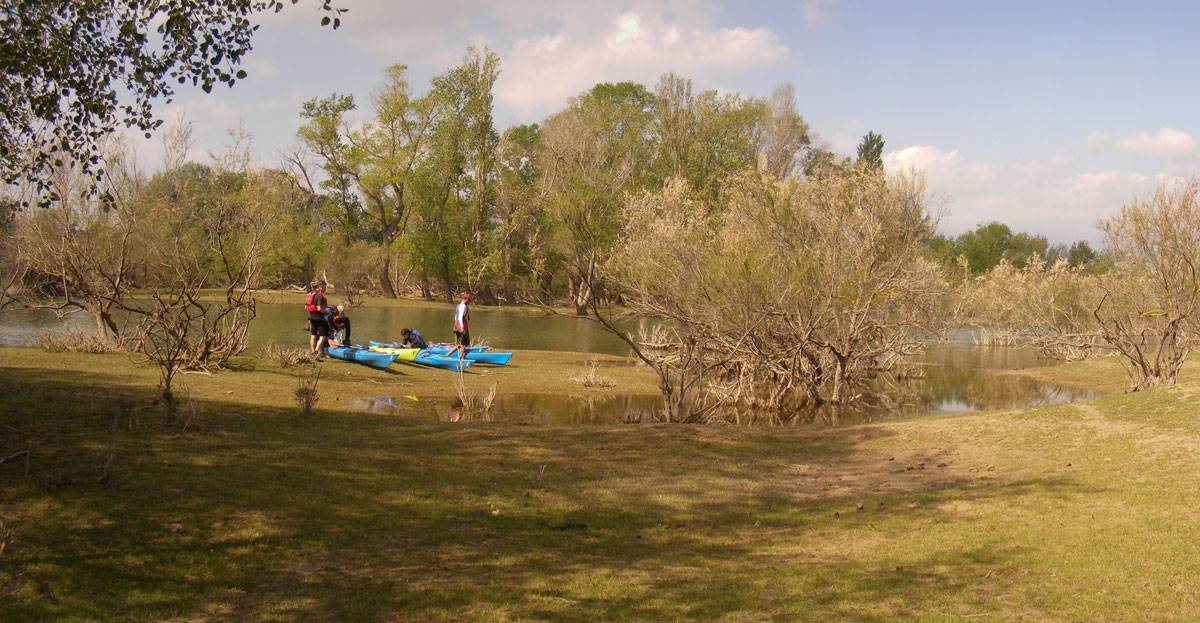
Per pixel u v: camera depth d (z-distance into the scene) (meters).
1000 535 8.21
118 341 19.70
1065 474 10.76
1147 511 8.72
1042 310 32.16
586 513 9.56
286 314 42.06
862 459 12.95
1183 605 6.25
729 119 57.97
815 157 56.34
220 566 7.12
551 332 41.88
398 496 9.46
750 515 9.84
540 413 18.11
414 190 59.31
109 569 6.81
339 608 6.41
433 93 59.56
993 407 21.34
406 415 16.20
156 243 20.77
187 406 12.78
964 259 30.45
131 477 8.88
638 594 6.87
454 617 6.30
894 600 6.55
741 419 19.00
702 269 17.48
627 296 18.94
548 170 59.28
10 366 15.40
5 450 9.22
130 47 9.41
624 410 18.94
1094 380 26.20
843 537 8.66
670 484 10.91
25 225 18.91
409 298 63.31
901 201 20.05
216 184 21.91
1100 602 6.35
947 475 11.62
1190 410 13.22
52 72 9.24
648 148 60.53
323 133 59.47
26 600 6.09
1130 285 21.42
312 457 10.57
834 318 19.14
